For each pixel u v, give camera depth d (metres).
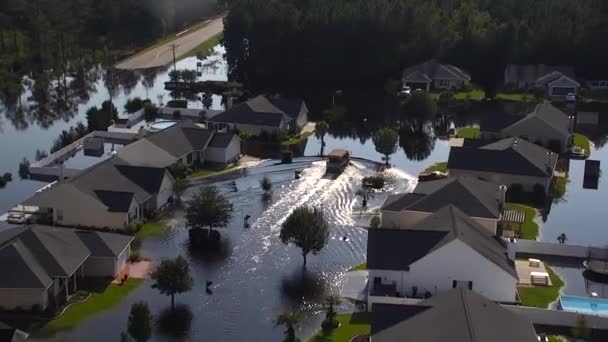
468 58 171.25
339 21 176.25
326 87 172.50
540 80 160.62
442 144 123.44
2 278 66.06
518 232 85.19
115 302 69.06
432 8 183.62
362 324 65.25
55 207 84.50
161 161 102.62
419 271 69.75
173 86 168.62
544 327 64.38
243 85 171.75
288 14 179.12
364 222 89.00
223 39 188.62
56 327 64.44
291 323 61.34
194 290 72.06
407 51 173.88
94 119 128.00
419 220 81.88
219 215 83.50
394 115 144.38
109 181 88.75
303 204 94.62
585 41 169.00
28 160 114.12
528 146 105.69
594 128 135.75
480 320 54.31
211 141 110.81
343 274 75.62
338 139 126.81
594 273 75.38
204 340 63.22
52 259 68.50
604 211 94.56
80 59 187.00
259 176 105.56
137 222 85.75
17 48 180.50
